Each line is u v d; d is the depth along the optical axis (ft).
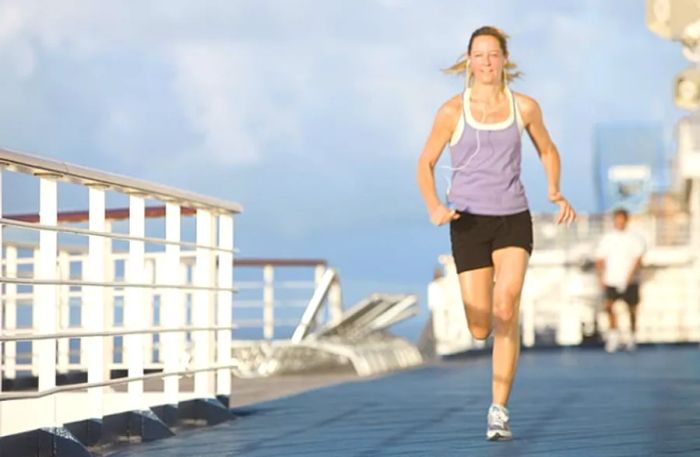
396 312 107.14
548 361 118.11
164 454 42.55
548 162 46.91
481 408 61.46
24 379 67.56
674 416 55.57
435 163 46.24
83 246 68.28
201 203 52.80
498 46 45.34
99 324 43.70
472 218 45.88
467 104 45.78
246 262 102.89
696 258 174.29
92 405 44.14
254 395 75.25
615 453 41.22
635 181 208.74
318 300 98.84
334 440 46.55
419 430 50.19
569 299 172.14
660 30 62.95
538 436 47.03
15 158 35.96
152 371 64.34
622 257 141.90
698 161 175.01
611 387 77.10
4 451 37.63
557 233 177.06
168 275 51.19
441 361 120.88
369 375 95.30
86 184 43.11
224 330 56.49
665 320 174.29
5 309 67.87
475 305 46.39
